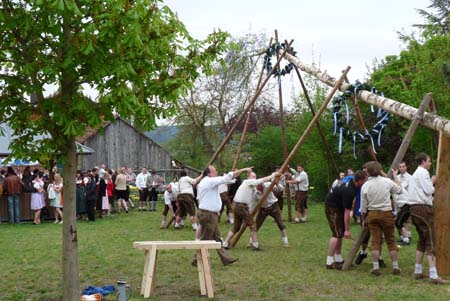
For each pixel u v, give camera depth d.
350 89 12.20
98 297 7.89
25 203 21.50
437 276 9.46
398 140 25.30
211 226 10.41
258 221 13.50
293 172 19.94
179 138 39.31
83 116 7.09
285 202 28.28
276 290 8.91
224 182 10.35
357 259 11.14
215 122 38.34
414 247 13.20
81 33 6.69
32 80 7.17
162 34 7.18
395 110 11.18
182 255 12.34
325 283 9.42
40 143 7.46
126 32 6.64
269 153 31.81
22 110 7.35
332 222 10.80
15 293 8.81
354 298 8.31
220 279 9.76
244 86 35.34
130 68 6.73
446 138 10.00
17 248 13.86
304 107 29.45
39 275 10.36
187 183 17.28
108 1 6.43
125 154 37.38
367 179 10.47
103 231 17.45
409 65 25.91
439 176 10.00
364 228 10.61
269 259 11.81
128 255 12.55
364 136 11.76
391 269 10.63
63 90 7.16
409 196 9.62
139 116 7.34
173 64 7.56
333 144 27.08
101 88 6.91
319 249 13.20
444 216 9.98
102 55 6.78
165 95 7.36
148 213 24.39
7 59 7.28
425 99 10.52
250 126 38.03
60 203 20.94
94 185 20.94
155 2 7.04
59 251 13.34
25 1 6.73
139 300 8.13
